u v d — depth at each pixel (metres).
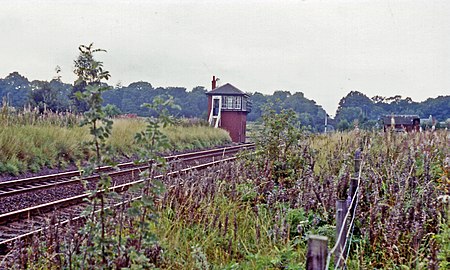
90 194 3.21
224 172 7.72
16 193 9.18
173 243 5.06
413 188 5.91
